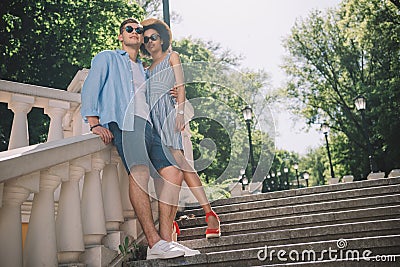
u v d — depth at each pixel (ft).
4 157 10.21
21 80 58.75
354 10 90.22
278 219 17.61
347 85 89.92
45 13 59.57
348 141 88.79
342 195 20.45
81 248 12.24
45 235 11.10
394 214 16.87
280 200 20.74
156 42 15.08
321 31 93.97
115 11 63.98
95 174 13.53
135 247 14.64
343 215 17.19
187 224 19.38
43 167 10.88
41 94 19.51
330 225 15.69
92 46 61.62
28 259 10.95
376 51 86.53
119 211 14.39
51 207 11.36
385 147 81.41
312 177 131.13
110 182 14.44
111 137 13.88
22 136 18.79
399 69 84.12
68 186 12.43
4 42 57.00
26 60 58.75
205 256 13.34
